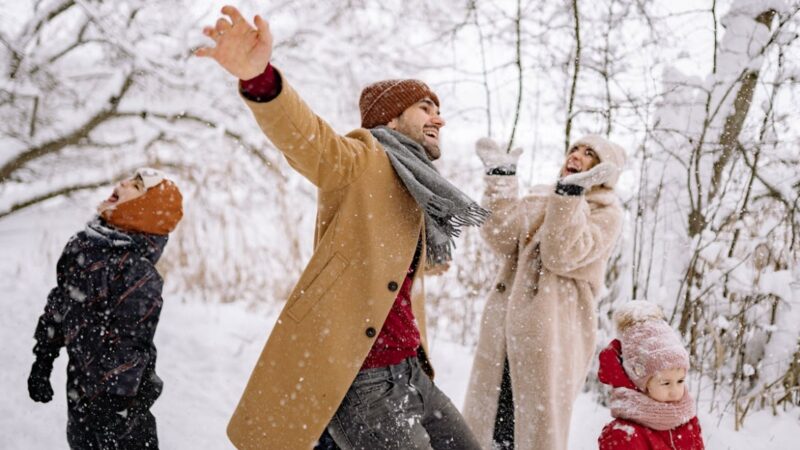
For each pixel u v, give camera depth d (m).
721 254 4.82
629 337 2.76
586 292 3.41
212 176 6.78
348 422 2.26
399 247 2.33
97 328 2.59
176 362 4.29
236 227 5.91
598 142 3.45
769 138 5.26
